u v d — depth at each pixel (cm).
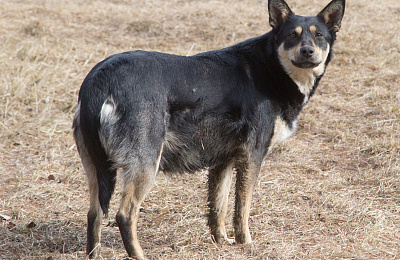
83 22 2411
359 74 1817
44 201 1005
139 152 701
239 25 2364
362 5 2722
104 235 872
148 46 2125
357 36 2197
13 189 1047
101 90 706
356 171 1182
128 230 713
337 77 1797
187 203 1024
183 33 2281
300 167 1206
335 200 1016
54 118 1428
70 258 767
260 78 827
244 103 802
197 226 920
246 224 842
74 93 1579
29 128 1357
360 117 1501
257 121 811
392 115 1484
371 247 821
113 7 2656
